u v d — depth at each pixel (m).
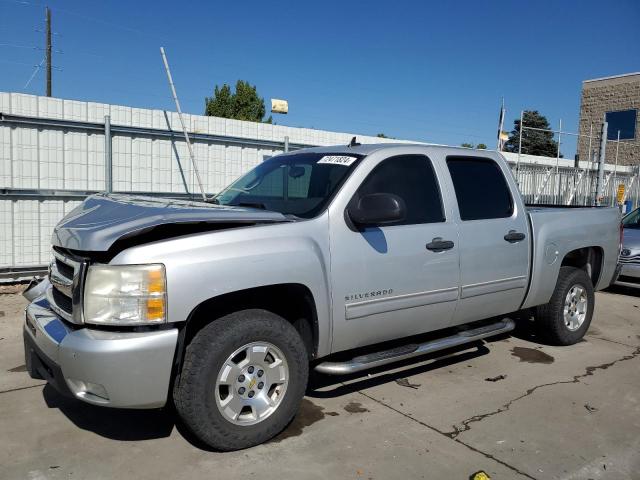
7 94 8.38
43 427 3.84
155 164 9.92
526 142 39.06
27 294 4.32
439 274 4.45
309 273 3.67
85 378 3.11
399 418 4.09
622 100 33.72
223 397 3.47
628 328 7.02
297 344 3.66
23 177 8.56
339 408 4.25
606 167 22.39
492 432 3.90
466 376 5.03
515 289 5.15
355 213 3.88
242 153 11.05
